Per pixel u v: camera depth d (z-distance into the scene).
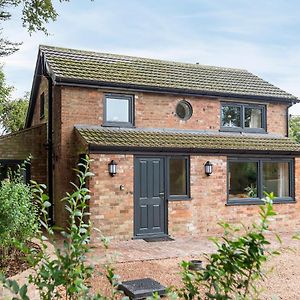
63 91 12.18
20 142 14.15
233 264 2.42
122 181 11.52
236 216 13.09
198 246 10.82
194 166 12.60
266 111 15.20
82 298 2.49
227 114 14.64
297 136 27.73
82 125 12.40
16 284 2.17
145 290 6.21
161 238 11.88
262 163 13.66
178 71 15.27
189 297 2.63
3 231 7.20
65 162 12.19
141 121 13.14
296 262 8.93
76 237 2.65
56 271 2.47
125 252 9.96
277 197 13.80
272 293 6.71
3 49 13.07
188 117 13.93
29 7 10.38
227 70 16.94
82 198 3.02
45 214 2.92
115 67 13.96
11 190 7.84
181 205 12.39
